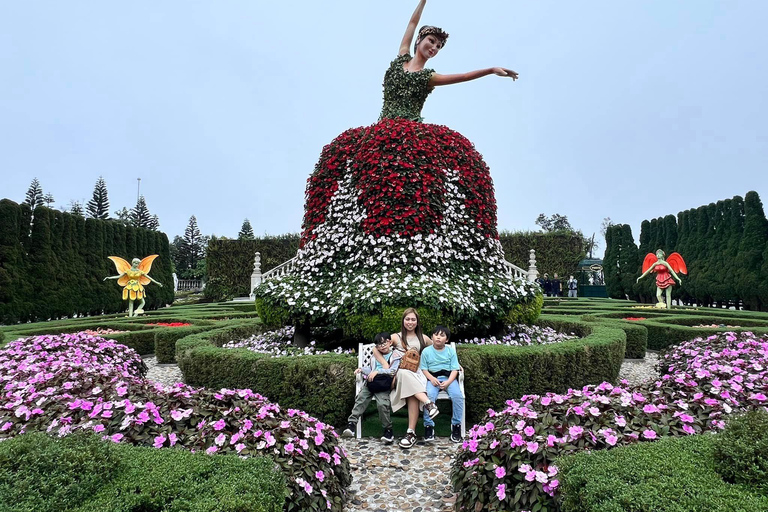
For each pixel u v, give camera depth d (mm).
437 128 6285
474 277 5918
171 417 2492
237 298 25312
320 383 3955
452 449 3580
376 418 4312
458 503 2475
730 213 17297
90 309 15242
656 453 1925
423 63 7066
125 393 2764
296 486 2195
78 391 2971
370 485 2943
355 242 5742
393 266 5465
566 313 11516
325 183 6289
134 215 49750
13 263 12406
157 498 1675
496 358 4055
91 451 1830
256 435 2389
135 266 12750
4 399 2975
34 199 42438
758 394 2910
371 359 3984
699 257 18672
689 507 1521
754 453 1737
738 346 4469
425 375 3867
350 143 6312
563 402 2641
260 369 4105
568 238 23906
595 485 1718
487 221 6340
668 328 7961
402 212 5625
